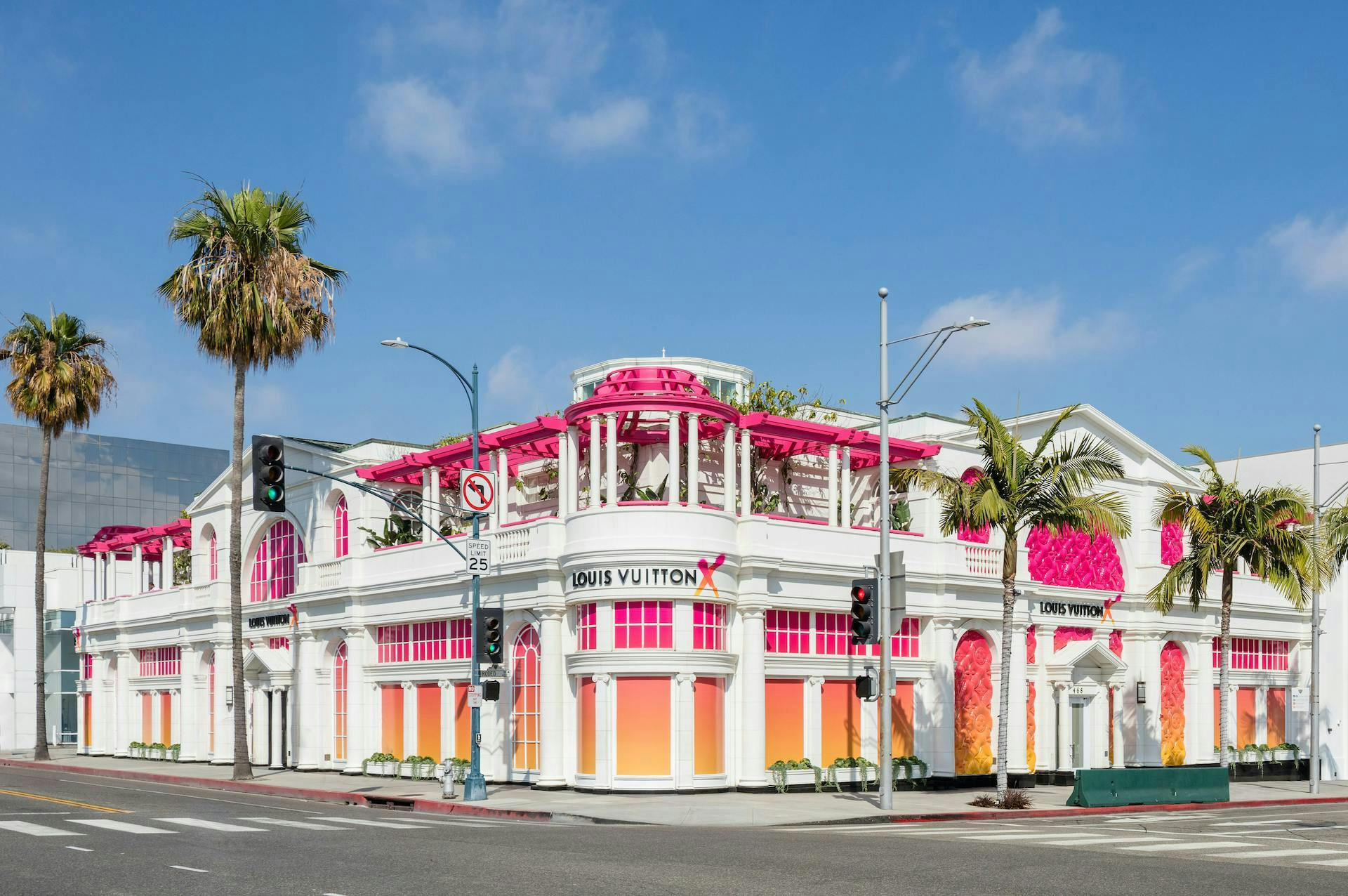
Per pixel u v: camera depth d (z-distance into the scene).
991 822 28.47
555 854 19.03
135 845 20.17
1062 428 46.06
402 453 46.81
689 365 46.38
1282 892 15.41
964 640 41.09
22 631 71.19
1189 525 40.38
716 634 34.72
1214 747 49.28
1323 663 56.62
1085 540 46.03
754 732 34.69
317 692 45.16
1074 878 16.50
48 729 71.06
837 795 34.62
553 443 40.38
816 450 40.94
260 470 28.45
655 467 39.47
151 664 59.00
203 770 48.44
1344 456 60.31
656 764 33.59
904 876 16.50
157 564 69.25
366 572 43.47
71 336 57.91
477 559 33.03
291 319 42.06
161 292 42.72
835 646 37.66
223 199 42.28
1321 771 55.34
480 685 32.72
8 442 114.44
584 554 34.31
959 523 32.94
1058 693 43.81
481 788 32.19
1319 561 40.22
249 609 50.44
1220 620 49.62
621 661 33.69
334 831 22.94
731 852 19.55
